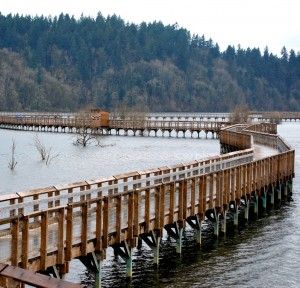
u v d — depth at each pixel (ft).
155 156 203.92
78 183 60.34
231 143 192.95
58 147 238.48
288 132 382.22
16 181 138.31
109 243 58.70
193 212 75.41
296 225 92.17
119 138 304.50
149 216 64.95
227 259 72.74
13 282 25.39
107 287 61.77
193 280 64.39
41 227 48.85
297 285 63.10
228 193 86.38
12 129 371.35
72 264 70.90
